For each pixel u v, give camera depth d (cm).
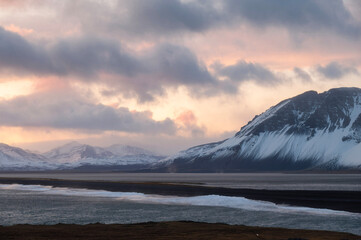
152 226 5956
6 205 10081
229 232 5394
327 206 8894
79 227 5844
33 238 4809
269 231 5500
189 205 9719
